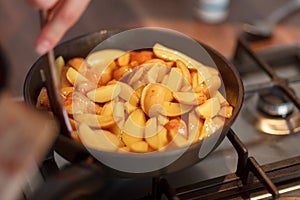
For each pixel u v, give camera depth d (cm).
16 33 126
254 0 141
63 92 84
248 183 84
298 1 137
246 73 109
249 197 83
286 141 95
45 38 74
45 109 82
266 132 96
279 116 99
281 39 126
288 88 98
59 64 87
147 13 135
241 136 96
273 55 113
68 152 77
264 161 91
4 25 128
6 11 133
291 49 114
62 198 76
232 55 114
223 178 85
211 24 132
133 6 137
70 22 75
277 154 92
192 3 139
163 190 81
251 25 129
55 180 76
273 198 79
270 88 100
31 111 74
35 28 127
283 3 139
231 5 138
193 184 85
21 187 81
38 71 85
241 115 99
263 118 99
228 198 83
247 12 136
